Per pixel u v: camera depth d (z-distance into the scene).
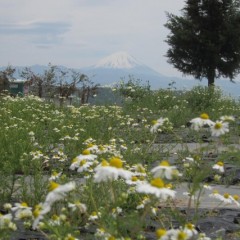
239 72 44.88
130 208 5.86
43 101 23.00
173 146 11.56
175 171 3.60
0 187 7.10
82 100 26.55
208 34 44.28
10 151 10.31
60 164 9.57
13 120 15.40
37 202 6.61
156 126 5.36
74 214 5.28
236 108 22.28
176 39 44.56
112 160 3.66
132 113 19.73
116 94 24.14
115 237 3.76
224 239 5.68
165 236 3.43
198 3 44.66
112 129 14.28
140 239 4.11
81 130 13.09
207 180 9.23
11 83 29.06
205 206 7.12
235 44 44.12
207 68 44.94
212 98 22.83
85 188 5.46
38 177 7.07
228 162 9.38
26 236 5.34
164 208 5.96
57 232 3.71
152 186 3.51
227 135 11.33
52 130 13.96
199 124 4.68
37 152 8.88
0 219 3.92
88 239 4.83
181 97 23.42
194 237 4.30
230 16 44.53
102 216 4.02
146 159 10.75
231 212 6.80
